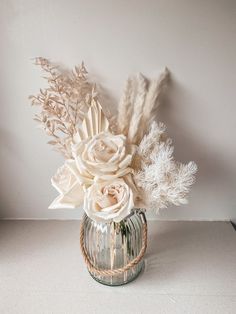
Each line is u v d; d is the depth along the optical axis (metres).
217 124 0.83
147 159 0.65
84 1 0.73
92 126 0.69
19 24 0.75
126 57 0.77
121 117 0.74
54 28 0.75
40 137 0.86
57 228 0.93
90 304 0.69
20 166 0.90
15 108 0.83
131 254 0.73
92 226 0.72
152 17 0.73
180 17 0.73
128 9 0.73
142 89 0.76
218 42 0.75
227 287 0.73
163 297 0.70
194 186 0.90
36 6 0.73
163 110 0.82
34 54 0.78
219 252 0.83
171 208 0.94
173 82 0.79
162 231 0.91
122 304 0.69
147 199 0.63
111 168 0.61
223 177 0.89
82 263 0.80
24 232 0.91
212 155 0.87
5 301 0.69
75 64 0.78
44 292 0.72
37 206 0.95
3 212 0.96
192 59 0.77
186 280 0.75
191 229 0.92
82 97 0.79
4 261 0.81
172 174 0.62
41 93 0.75
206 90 0.79
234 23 0.73
